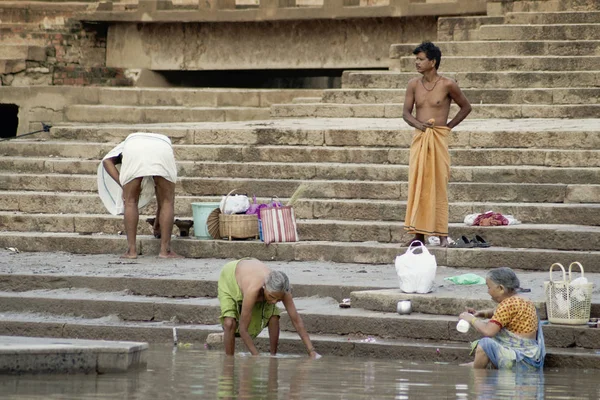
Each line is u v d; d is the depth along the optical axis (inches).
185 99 1905.8
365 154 1422.2
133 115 1849.2
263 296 895.1
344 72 1761.8
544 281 1007.6
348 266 1186.6
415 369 834.2
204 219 1277.1
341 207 1314.0
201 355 897.5
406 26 1935.3
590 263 1113.4
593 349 883.4
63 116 1887.3
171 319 1021.8
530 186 1293.1
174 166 1245.1
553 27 1765.5
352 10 1930.4
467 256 1148.5
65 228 1374.3
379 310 979.3
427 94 1165.7
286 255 1229.7
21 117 1898.4
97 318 1042.1
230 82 2180.1
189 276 1104.8
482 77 1680.6
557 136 1385.3
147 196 1279.5
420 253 1009.5
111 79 2079.2
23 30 2064.5
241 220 1251.8
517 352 840.9
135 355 811.4
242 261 911.0
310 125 1544.0
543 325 902.4
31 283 1117.1
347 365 850.8
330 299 1042.1
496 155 1373.0
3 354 756.6
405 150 1407.5
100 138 1620.3
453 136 1422.2
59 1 2155.5
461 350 880.9
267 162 1453.0
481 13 1862.7
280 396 703.7
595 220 1221.1
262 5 1989.4
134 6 2071.9
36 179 1488.7
